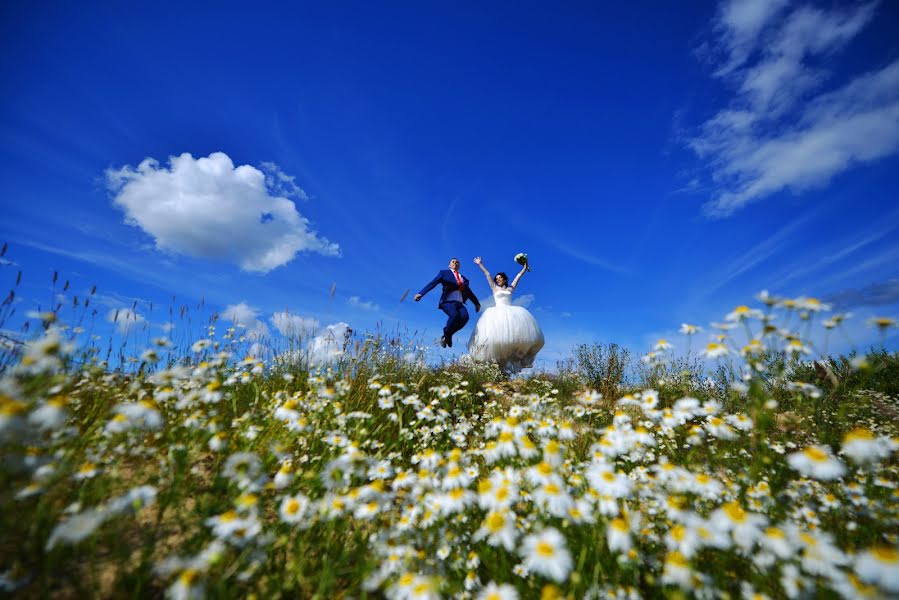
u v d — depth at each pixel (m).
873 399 4.93
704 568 1.76
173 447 2.18
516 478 2.04
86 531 1.39
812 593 1.45
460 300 8.98
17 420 1.48
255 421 3.05
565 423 2.79
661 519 2.14
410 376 5.74
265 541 1.71
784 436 3.60
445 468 2.19
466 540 2.01
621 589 1.58
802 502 2.41
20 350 2.59
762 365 2.60
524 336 8.36
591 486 2.06
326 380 4.67
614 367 7.44
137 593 1.48
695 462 2.86
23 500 1.78
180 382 2.85
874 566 1.30
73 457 2.06
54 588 1.51
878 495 2.52
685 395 4.81
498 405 4.86
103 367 3.18
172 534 1.87
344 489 2.08
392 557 1.66
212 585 1.51
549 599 1.37
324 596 1.69
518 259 9.63
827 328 2.37
